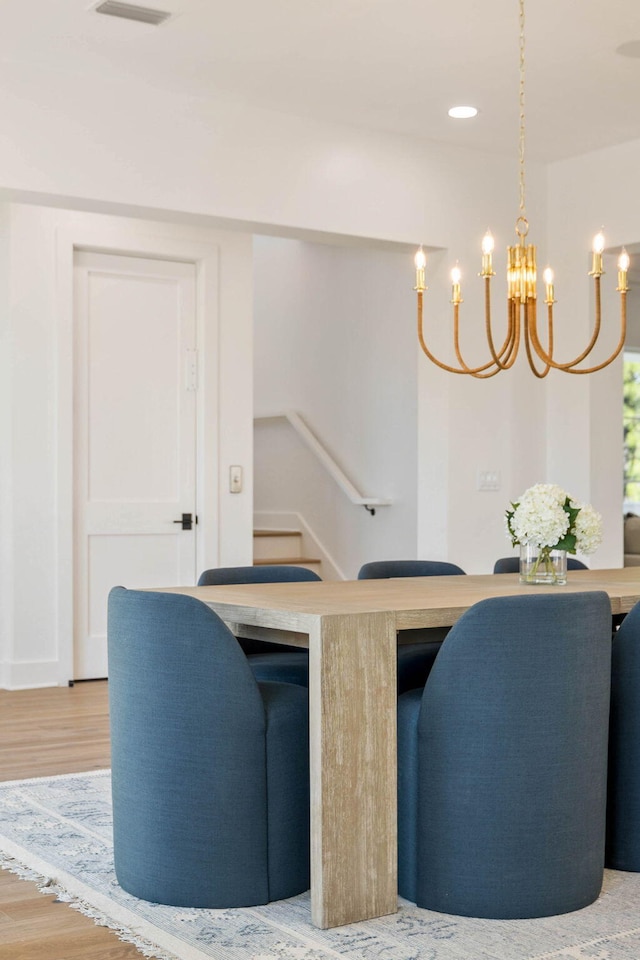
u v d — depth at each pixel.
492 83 5.04
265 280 8.79
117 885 2.97
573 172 6.23
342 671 2.70
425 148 5.89
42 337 6.06
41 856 3.22
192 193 5.15
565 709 2.75
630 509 10.84
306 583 3.83
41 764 4.37
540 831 2.73
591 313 6.18
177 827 2.79
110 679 2.97
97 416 6.29
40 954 2.51
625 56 4.71
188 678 2.77
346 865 2.69
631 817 3.09
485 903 2.72
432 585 3.73
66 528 6.12
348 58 4.73
